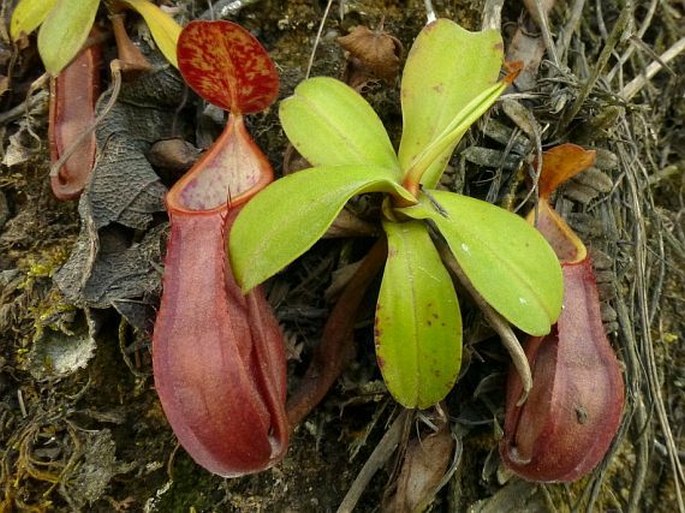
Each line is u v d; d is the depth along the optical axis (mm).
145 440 211
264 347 167
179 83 226
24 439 201
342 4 242
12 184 227
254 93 182
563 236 202
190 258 163
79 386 206
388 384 175
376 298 218
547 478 179
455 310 174
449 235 172
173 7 234
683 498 246
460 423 219
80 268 203
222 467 161
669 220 283
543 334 166
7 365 207
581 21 286
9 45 236
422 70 200
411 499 208
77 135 212
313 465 219
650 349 231
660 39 304
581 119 234
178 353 157
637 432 237
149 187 213
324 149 188
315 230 156
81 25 206
